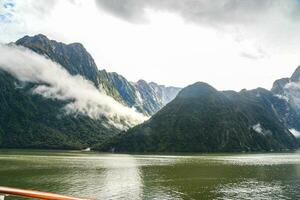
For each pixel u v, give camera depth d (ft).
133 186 257.55
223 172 368.48
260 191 244.42
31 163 446.19
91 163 479.41
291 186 268.41
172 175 334.03
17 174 317.22
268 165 475.31
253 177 324.60
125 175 326.85
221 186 264.93
